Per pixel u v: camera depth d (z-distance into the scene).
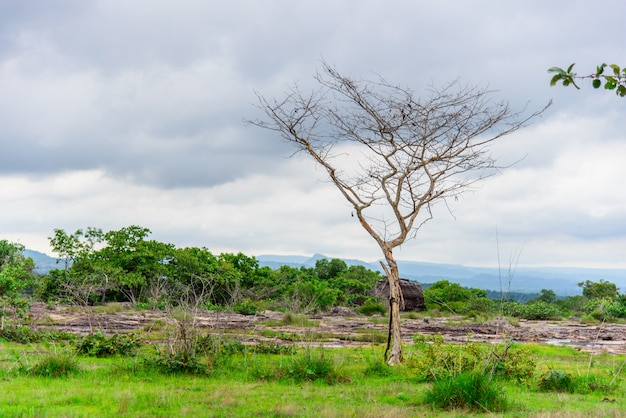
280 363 15.52
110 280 42.69
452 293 64.56
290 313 34.19
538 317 47.81
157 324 28.48
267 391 12.94
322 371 14.75
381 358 17.98
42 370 14.40
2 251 41.03
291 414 10.43
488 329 33.34
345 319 40.19
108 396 11.73
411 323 37.47
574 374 15.35
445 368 14.41
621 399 12.91
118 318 31.75
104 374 14.63
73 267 49.66
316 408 10.99
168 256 52.22
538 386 14.08
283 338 25.30
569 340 29.45
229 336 20.70
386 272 17.55
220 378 14.66
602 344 27.52
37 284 41.97
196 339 16.42
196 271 50.31
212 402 11.54
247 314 38.50
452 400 11.47
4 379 13.59
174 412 10.48
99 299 48.00
